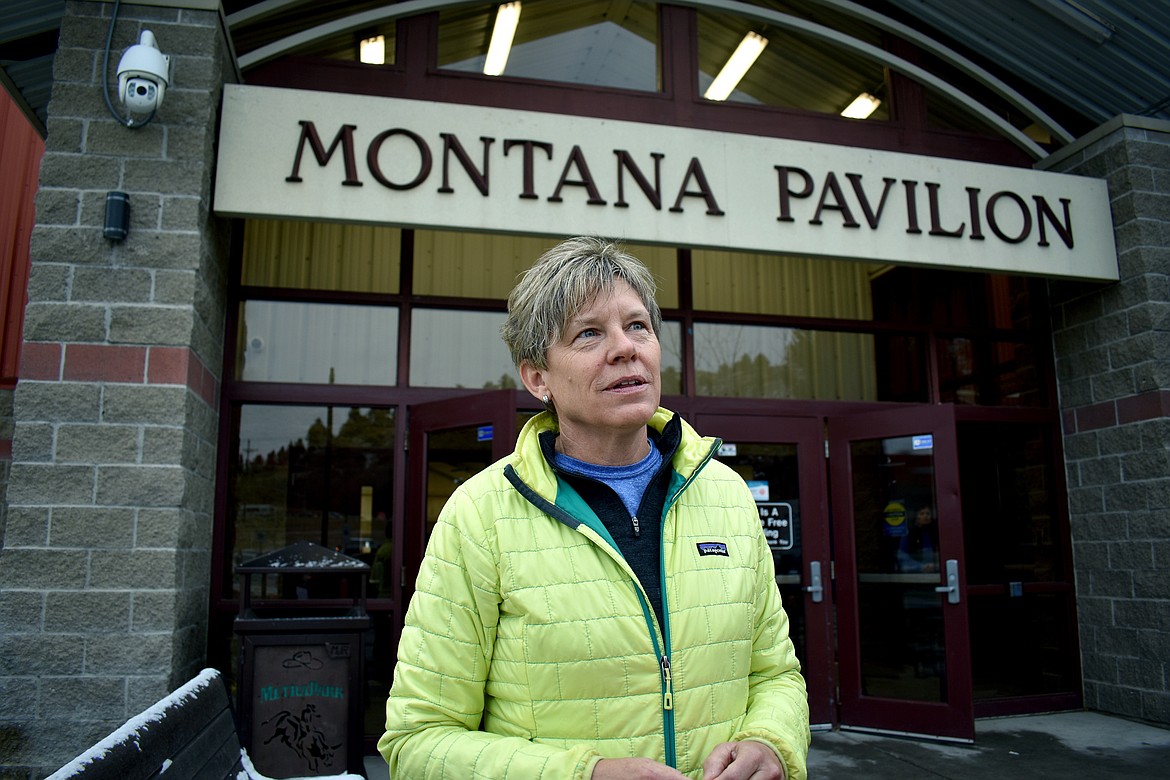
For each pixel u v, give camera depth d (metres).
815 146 4.51
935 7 5.00
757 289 5.13
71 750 3.17
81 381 3.41
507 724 1.17
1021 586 5.11
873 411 4.84
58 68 3.61
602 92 4.71
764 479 4.87
